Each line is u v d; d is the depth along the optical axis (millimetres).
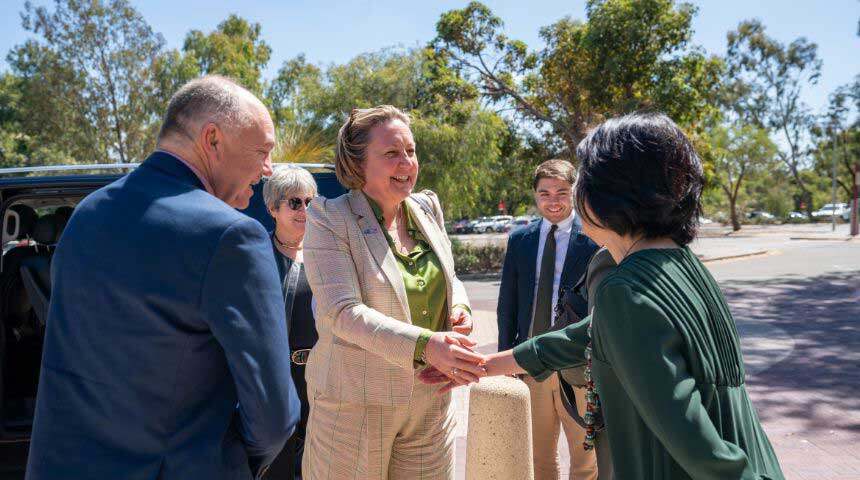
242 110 1552
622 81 21281
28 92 28484
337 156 2395
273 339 1422
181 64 28609
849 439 4906
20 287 3570
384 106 2387
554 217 3432
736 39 54750
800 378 6742
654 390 1187
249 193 1707
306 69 36750
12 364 3547
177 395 1367
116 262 1361
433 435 2387
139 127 28422
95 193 1498
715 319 1329
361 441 2260
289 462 3010
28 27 27203
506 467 2883
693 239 1435
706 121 24578
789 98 55125
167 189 1451
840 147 53125
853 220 34406
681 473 1249
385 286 2240
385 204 2383
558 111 24203
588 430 1773
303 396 3254
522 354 1817
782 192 62625
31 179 3314
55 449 1354
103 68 28109
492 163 23047
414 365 2064
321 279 2215
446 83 22469
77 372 1373
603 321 1291
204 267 1356
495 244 24094
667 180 1356
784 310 11367
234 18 38906
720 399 1270
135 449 1349
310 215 2316
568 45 22234
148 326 1343
